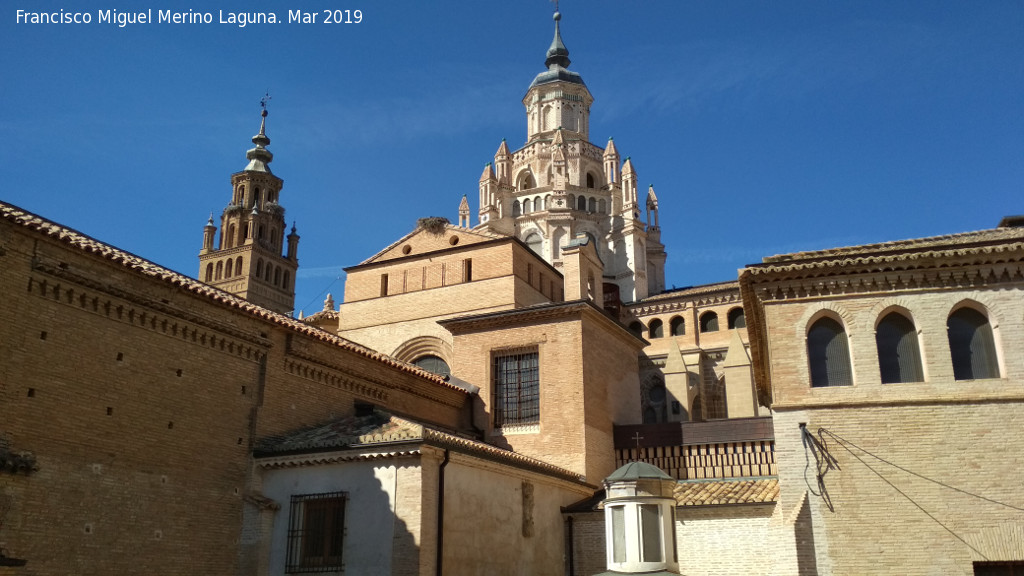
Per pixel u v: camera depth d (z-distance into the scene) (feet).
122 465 63.82
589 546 88.69
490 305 125.39
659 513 61.46
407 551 67.31
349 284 138.72
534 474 84.89
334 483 72.43
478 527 75.05
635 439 101.19
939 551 62.08
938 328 67.21
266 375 78.28
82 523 60.13
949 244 67.82
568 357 99.30
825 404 67.15
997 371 65.92
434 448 70.03
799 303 70.28
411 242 138.51
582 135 264.31
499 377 104.32
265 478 75.51
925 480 63.93
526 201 247.29
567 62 276.62
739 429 96.32
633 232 229.25
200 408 71.31
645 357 193.26
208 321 73.10
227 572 71.00
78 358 62.08
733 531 81.20
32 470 56.90
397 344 130.21
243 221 378.12
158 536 65.62
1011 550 61.00
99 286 64.03
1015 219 79.97
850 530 63.82
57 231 62.13
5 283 57.82
